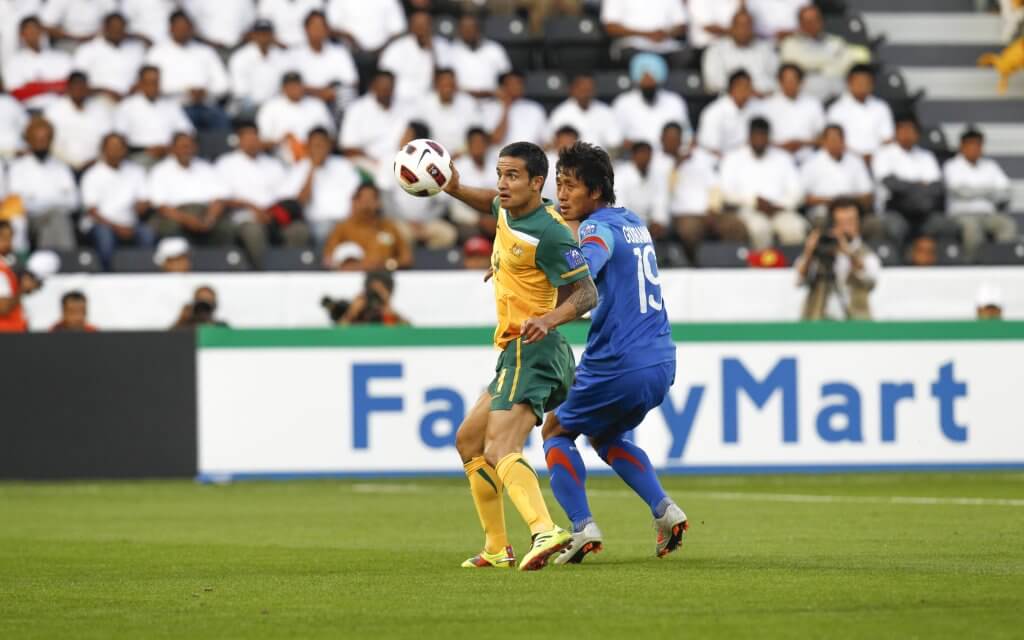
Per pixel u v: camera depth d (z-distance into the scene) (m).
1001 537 32.25
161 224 60.81
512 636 18.22
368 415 51.53
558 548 25.42
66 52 68.25
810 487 49.34
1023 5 78.94
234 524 38.22
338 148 65.31
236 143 64.81
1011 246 63.12
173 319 56.38
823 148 65.94
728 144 67.06
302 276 56.91
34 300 55.75
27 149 62.69
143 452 51.38
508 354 25.89
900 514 38.75
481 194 26.98
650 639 17.80
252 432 51.53
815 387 51.97
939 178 68.19
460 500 45.56
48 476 51.00
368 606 21.27
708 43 72.00
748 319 57.66
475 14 74.12
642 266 26.94
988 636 17.80
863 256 57.69
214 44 69.19
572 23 72.94
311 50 67.75
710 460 51.56
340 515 40.69
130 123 63.88
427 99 65.81
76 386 51.19
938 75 78.62
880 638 17.69
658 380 26.95
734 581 23.61
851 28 75.38
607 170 27.05
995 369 52.75
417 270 58.78
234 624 19.72
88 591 23.91
